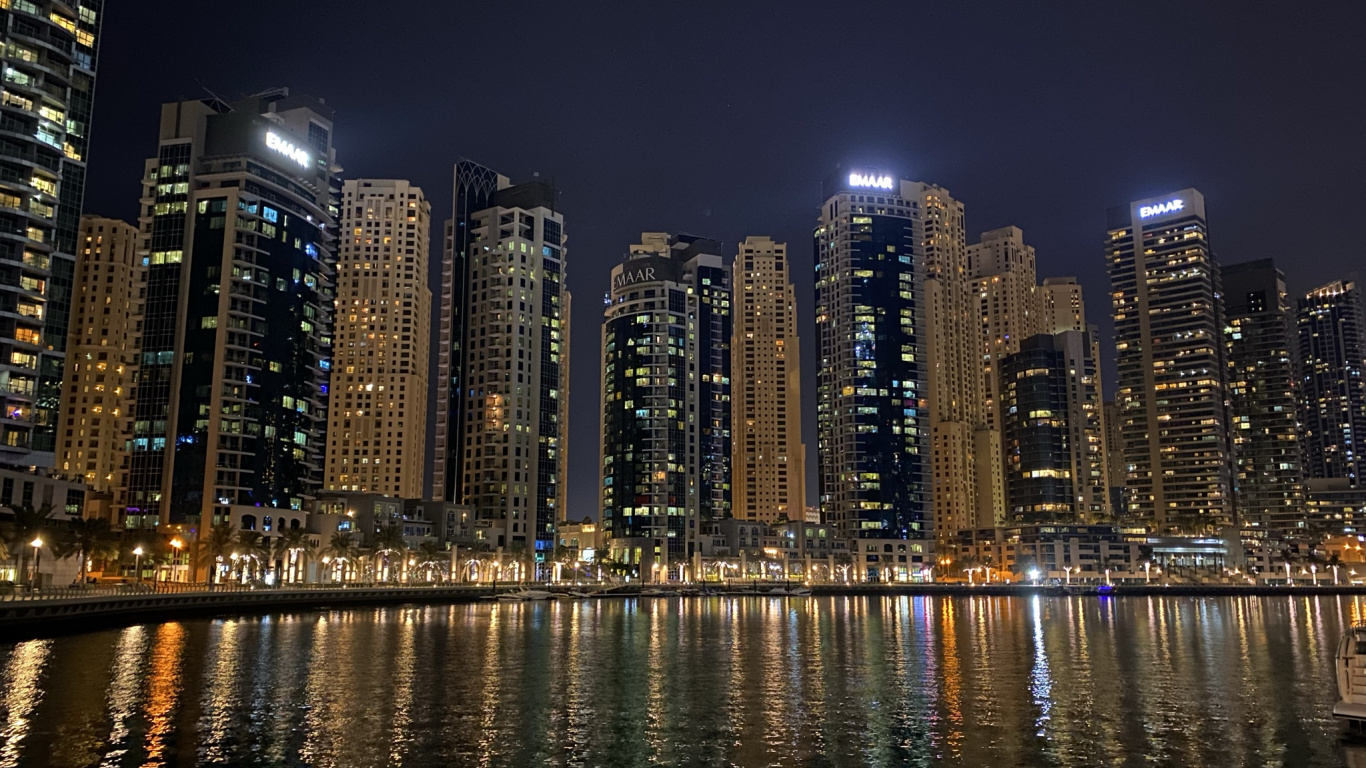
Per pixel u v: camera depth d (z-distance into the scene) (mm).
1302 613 197625
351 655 99688
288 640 115188
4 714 63844
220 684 78000
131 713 65000
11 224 169000
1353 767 52531
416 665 92125
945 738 60156
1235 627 151000
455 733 60688
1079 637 129750
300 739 58344
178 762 52625
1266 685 81688
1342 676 60562
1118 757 55281
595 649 109812
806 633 135375
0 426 163750
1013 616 182500
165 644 107312
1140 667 94312
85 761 52375
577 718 65938
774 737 60375
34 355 170375
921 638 127125
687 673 88812
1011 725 64125
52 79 177000
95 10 186750
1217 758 54875
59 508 174000
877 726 63750
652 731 61906
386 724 63094
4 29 169000
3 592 124312
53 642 107812
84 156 182125
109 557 171250
